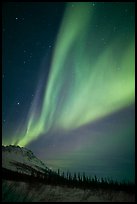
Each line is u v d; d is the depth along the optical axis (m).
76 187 30.31
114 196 26.39
